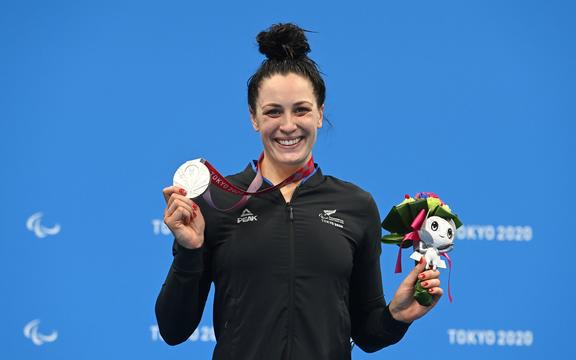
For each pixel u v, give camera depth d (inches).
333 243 327.0
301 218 329.1
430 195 338.0
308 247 324.5
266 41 333.4
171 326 328.5
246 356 317.7
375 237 343.9
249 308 319.3
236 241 324.5
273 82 324.2
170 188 315.6
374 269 347.3
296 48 332.5
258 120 331.0
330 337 321.4
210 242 328.5
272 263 321.4
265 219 327.6
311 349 317.7
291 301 319.3
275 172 339.9
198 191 314.3
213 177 324.8
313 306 320.5
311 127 326.3
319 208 333.4
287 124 322.3
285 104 323.0
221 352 323.0
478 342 544.1
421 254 328.8
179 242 313.4
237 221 327.0
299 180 336.8
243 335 319.0
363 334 348.8
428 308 327.0
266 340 316.5
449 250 332.8
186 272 317.1
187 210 308.2
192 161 321.1
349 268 329.7
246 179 342.3
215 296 331.9
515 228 549.0
